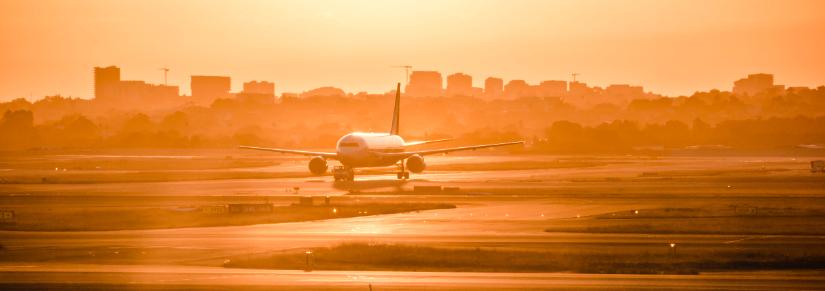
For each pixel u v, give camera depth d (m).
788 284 199.25
